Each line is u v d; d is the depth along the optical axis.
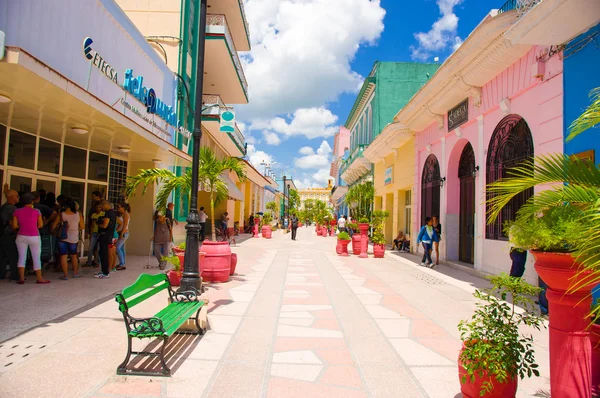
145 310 6.23
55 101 6.35
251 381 3.87
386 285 9.41
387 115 24.77
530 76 8.42
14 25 6.46
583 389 2.96
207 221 27.16
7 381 3.62
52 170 9.77
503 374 2.96
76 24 8.12
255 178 36.59
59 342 4.68
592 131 6.54
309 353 4.70
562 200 3.16
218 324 5.79
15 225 7.57
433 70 25.08
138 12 15.23
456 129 12.51
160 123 12.47
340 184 51.69
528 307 7.38
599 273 2.64
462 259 13.25
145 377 3.83
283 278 10.15
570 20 6.39
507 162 9.73
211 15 16.88
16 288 7.30
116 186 12.43
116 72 9.80
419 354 4.74
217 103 17.95
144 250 13.00
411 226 17.75
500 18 8.29
